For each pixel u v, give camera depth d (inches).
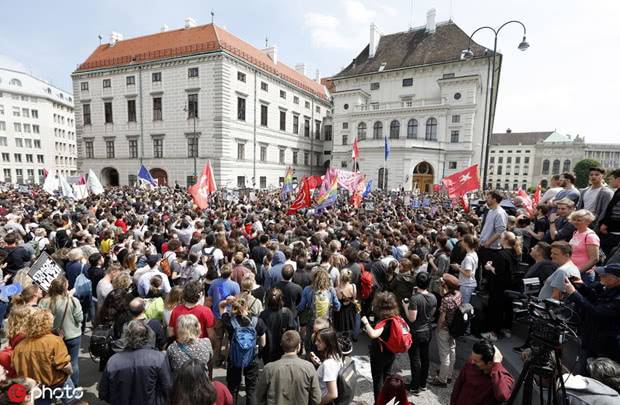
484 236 246.2
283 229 398.9
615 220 220.8
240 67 1505.9
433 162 1608.0
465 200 560.7
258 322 177.2
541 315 117.2
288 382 127.3
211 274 238.8
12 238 284.7
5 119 2982.3
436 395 190.1
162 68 1488.7
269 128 1732.3
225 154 1445.6
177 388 105.3
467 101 1596.9
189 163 1485.0
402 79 1857.8
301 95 2011.6
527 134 4237.2
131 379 126.6
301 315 215.3
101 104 1624.0
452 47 1766.7
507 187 4232.3
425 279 189.9
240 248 288.4
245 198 969.5
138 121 1558.8
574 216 194.9
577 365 150.5
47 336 142.9
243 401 188.2
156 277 208.8
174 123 1494.8
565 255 164.1
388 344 165.3
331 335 145.2
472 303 228.2
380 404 120.4
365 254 289.9
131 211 553.0
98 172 1660.9
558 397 115.4
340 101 1935.3
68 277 255.6
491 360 121.3
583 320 148.6
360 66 2023.9
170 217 490.6
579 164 2576.3
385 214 598.5
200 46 1435.8
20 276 208.2
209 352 146.9
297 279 247.3
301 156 2050.9
